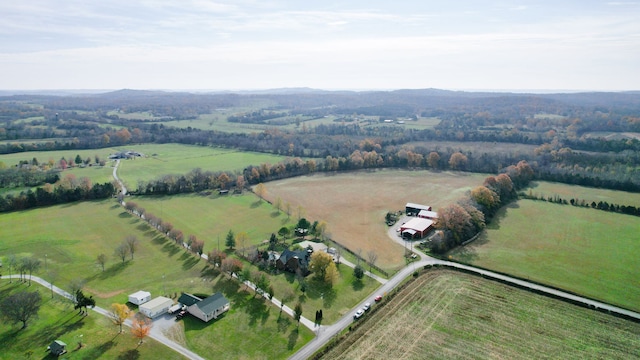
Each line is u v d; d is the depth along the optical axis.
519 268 118.38
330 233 142.38
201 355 79.69
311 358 78.88
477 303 99.31
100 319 90.44
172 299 99.31
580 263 121.56
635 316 94.25
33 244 129.38
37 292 91.31
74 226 145.25
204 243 133.88
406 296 102.31
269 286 101.12
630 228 149.75
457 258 125.69
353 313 95.44
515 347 82.69
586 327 90.00
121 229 143.25
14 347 80.50
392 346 82.56
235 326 89.06
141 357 78.31
